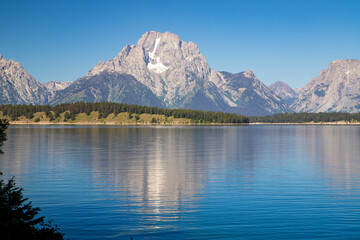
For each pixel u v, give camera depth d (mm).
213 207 44531
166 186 58656
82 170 77000
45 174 71188
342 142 181125
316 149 136500
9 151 121875
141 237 34188
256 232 35344
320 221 38531
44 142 168750
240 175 70562
